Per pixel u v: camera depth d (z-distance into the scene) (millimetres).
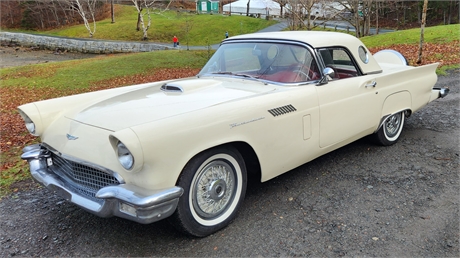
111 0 48531
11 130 7090
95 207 2463
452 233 2648
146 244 2656
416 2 45500
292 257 2439
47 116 3111
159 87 3518
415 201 3135
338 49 3732
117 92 3709
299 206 3123
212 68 4027
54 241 2758
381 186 3447
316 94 3328
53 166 3074
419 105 4703
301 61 3418
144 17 51094
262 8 56156
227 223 2832
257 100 2891
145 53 23438
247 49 3783
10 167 4602
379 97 4023
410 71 4418
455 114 5809
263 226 2828
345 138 3732
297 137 3184
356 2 23375
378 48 17047
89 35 41594
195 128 2453
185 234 2682
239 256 2469
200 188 2643
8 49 36438
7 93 14047
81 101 3389
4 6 52250
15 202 3486
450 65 10648
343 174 3750
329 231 2727
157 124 2318
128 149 2150
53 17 52969
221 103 2744
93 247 2654
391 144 4562
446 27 19484
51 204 3418
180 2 69500
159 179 2324
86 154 2559
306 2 16297
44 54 34281
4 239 2811
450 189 3324
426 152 4258
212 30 43656
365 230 2725
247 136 2775
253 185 3582
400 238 2611
